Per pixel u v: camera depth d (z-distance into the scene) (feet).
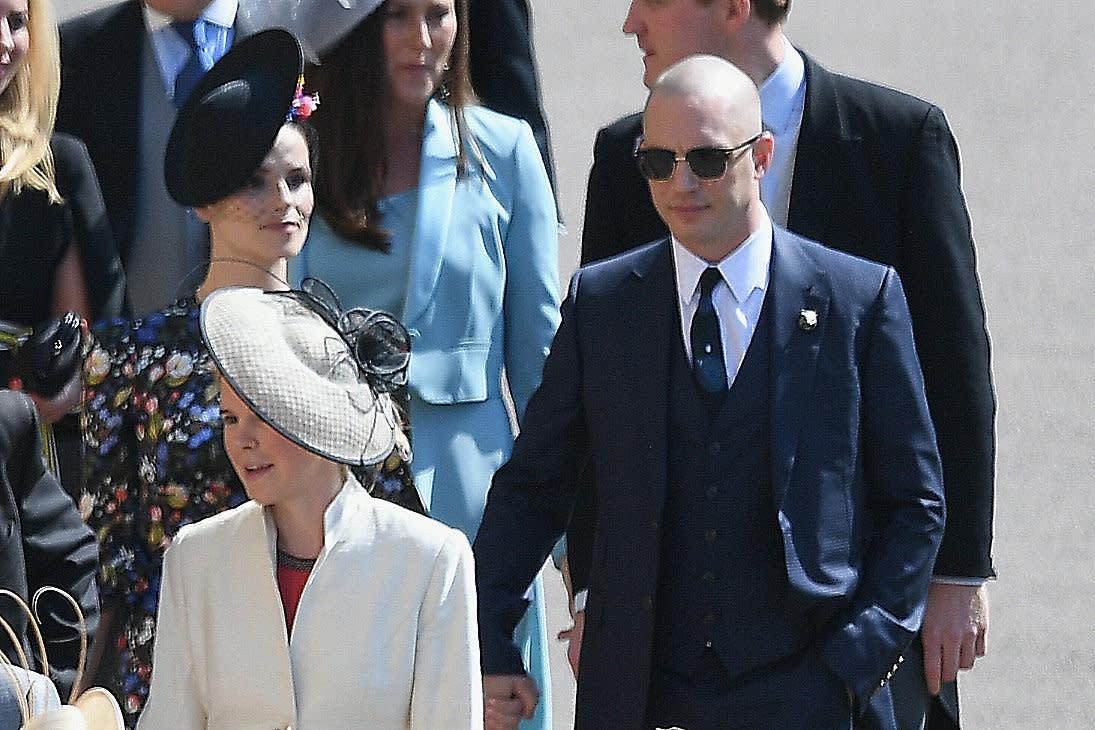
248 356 51.49
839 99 65.92
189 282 69.87
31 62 70.28
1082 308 130.11
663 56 66.95
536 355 71.31
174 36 74.95
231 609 51.98
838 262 59.36
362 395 52.19
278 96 62.13
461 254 70.03
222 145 61.52
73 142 71.92
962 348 64.69
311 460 51.65
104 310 71.31
